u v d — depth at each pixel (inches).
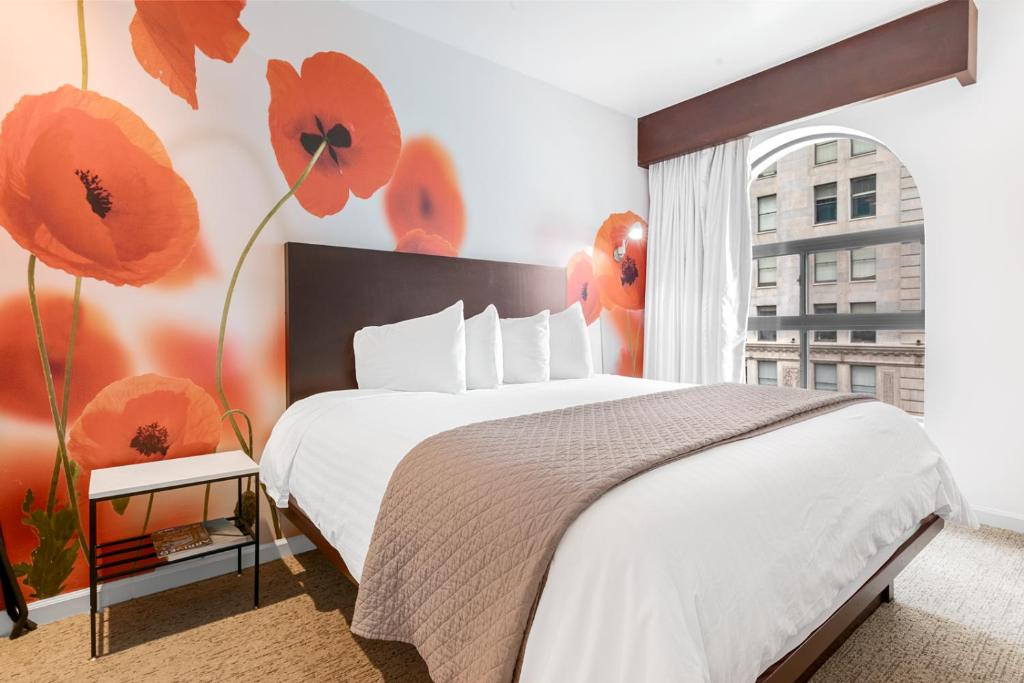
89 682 56.2
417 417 66.2
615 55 114.7
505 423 59.8
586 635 32.9
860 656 59.5
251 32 84.6
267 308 87.3
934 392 106.3
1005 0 96.0
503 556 38.0
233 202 83.1
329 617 69.4
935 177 105.5
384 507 50.5
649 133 148.0
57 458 69.8
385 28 100.1
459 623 40.2
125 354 74.3
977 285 100.8
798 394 78.5
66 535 70.8
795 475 47.8
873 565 57.6
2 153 64.7
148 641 63.9
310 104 91.0
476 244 115.4
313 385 89.6
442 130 109.0
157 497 78.3
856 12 99.4
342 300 92.7
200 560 81.1
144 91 74.9
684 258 144.9
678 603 32.7
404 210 103.4
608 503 37.2
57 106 68.4
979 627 65.5
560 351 113.3
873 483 56.9
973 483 102.3
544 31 104.6
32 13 66.6
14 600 65.4
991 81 98.3
